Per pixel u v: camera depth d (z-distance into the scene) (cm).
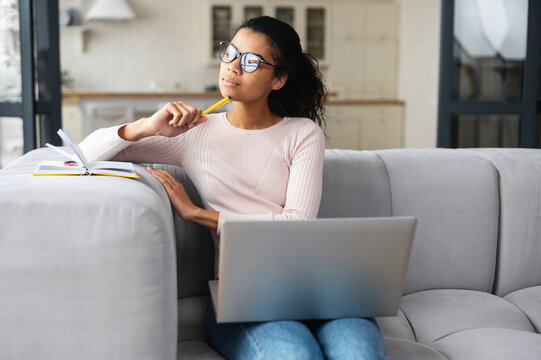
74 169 129
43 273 103
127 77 771
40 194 104
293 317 118
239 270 109
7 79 288
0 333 103
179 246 160
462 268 179
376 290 118
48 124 316
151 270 104
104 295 104
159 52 773
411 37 734
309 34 775
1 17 285
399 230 112
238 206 145
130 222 103
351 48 781
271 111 161
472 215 180
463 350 135
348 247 111
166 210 118
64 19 734
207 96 618
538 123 350
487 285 181
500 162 185
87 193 106
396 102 740
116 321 104
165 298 106
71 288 103
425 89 691
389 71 789
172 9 768
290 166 147
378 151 188
